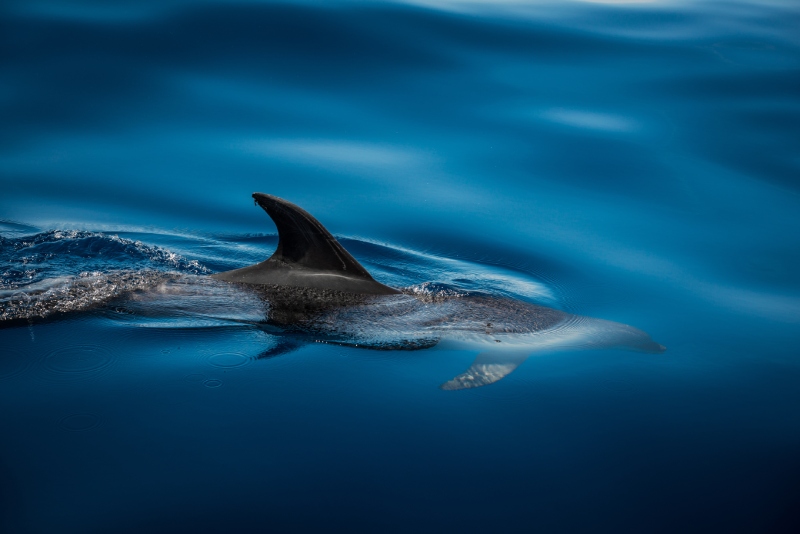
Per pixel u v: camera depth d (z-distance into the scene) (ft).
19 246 25.20
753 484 15.48
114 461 14.56
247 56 41.29
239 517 13.26
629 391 19.10
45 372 17.70
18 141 33.19
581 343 21.61
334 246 22.71
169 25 42.65
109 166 32.48
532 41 47.06
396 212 30.94
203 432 15.72
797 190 34.14
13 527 12.71
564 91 41.86
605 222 31.09
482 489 14.60
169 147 34.22
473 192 32.86
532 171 34.78
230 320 20.88
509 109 39.63
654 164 35.78
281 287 22.12
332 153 34.91
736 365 21.02
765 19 54.80
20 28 40.37
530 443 16.34
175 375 17.99
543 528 13.65
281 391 17.67
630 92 42.32
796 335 23.13
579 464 15.70
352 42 43.68
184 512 13.28
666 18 53.67
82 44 40.04
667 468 15.83
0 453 14.55
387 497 14.11
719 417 18.13
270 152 34.50
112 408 16.38
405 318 21.68
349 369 19.02
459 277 26.02
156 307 21.30
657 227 30.86
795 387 19.94
